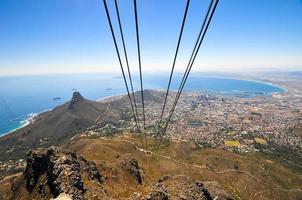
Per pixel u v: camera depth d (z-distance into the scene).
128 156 91.25
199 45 9.02
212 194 69.75
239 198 112.25
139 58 10.93
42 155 57.94
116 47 10.44
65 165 49.56
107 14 8.48
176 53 10.18
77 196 42.66
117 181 70.19
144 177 87.75
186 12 8.00
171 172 124.88
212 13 7.72
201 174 128.62
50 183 49.28
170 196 50.00
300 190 126.19
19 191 58.12
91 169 64.31
